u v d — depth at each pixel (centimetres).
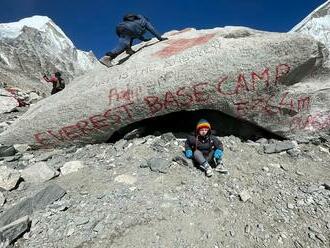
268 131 378
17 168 346
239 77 339
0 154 373
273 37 332
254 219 249
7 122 562
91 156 360
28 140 399
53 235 230
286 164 330
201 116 401
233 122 393
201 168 313
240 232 236
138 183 291
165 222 241
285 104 358
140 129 384
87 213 251
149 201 263
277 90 348
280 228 241
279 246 225
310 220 250
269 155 348
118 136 404
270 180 300
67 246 221
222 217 249
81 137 394
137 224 239
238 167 320
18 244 224
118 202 263
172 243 223
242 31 369
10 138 400
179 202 263
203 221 244
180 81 347
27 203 256
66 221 243
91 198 271
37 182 308
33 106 429
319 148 367
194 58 348
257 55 332
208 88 346
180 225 239
